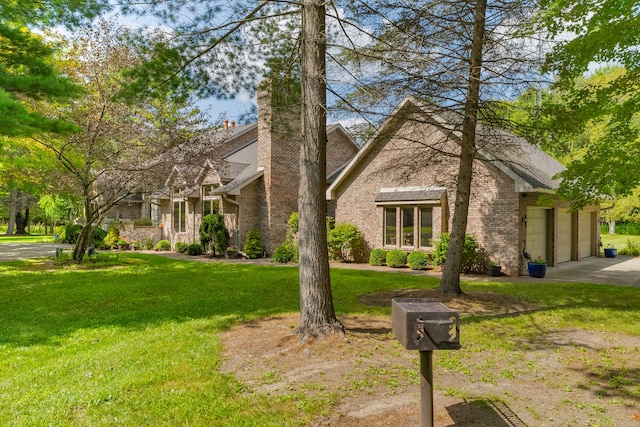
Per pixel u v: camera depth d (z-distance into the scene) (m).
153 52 6.60
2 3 9.20
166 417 3.74
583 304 8.48
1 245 25.84
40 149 13.90
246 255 19.06
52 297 9.48
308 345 5.56
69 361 5.19
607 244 25.44
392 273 13.62
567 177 8.61
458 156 9.26
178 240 24.41
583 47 7.46
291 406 3.94
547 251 15.52
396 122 9.96
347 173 17.78
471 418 3.71
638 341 6.12
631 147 7.93
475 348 5.70
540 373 4.84
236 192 18.92
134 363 5.10
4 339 6.19
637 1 6.68
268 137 19.69
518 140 12.10
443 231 14.66
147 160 14.55
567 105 8.53
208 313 7.82
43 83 9.12
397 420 3.66
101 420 3.69
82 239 16.08
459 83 8.14
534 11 7.61
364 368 4.85
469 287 10.52
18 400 4.09
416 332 3.01
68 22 8.96
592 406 3.97
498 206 13.33
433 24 7.82
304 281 6.02
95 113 14.02
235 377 4.66
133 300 9.16
